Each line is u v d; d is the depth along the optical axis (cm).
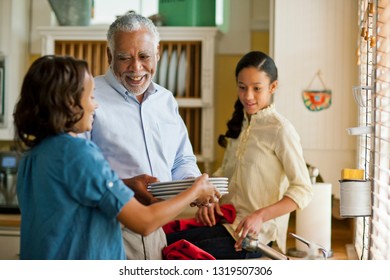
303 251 256
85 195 134
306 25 283
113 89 201
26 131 139
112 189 135
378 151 206
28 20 350
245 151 233
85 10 335
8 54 332
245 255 226
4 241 275
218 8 350
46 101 134
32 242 140
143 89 198
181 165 218
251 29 339
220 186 177
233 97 344
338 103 282
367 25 209
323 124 284
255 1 338
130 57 191
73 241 138
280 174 229
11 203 295
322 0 282
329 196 258
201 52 330
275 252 156
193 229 231
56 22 357
